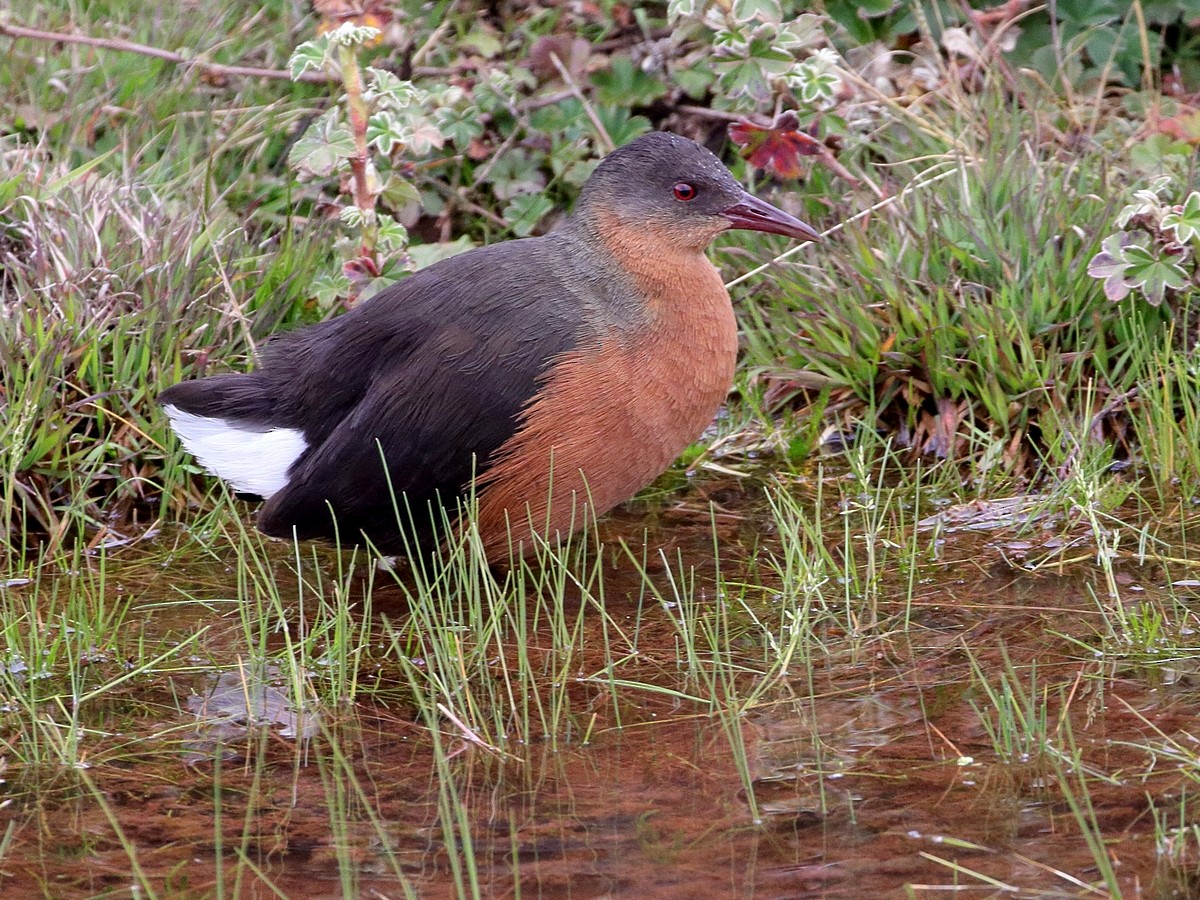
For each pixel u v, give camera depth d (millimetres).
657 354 8594
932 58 12062
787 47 10820
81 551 9266
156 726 7320
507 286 8625
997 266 10297
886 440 10047
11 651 7934
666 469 9812
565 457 8500
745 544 9281
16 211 10773
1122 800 6336
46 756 7027
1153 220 9539
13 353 9773
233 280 10484
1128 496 9289
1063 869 5902
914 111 11516
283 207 11672
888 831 6207
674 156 8797
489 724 7312
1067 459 9359
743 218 8852
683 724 7230
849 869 5953
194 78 12289
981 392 9812
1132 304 9758
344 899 5797
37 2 12836
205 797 6652
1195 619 7922
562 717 7352
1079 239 10297
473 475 8492
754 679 7652
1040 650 7715
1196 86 12016
